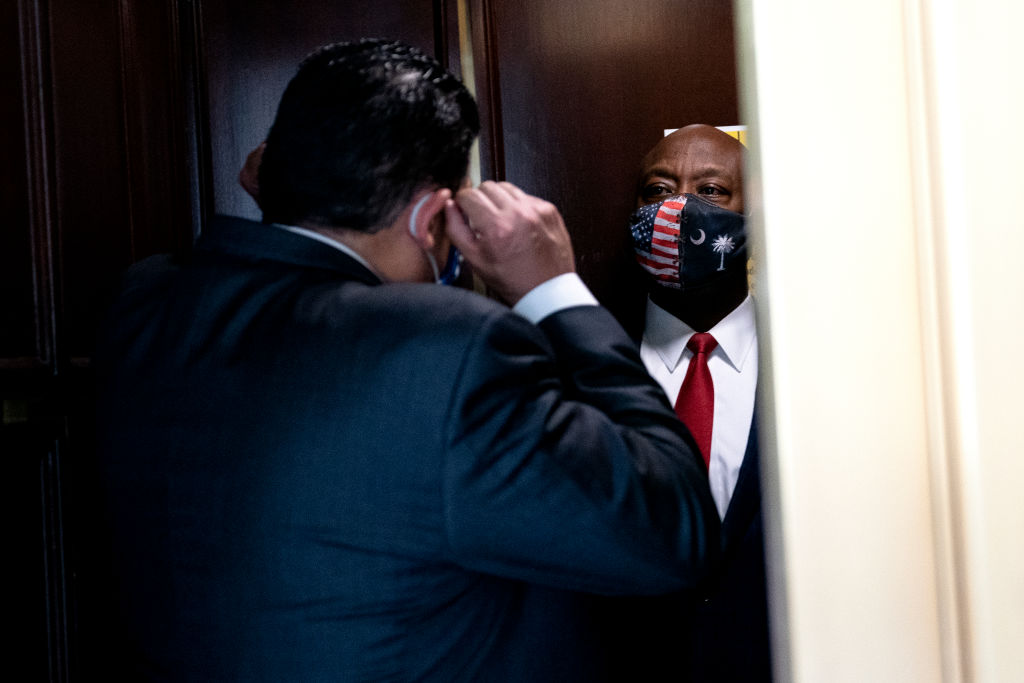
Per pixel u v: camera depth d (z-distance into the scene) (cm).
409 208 80
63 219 127
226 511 71
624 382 79
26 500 121
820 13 32
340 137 76
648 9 166
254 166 96
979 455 32
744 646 121
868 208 33
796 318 33
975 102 32
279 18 156
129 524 79
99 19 135
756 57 33
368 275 79
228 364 74
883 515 33
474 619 75
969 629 32
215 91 153
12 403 117
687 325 141
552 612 81
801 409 33
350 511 68
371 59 79
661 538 70
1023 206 32
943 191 32
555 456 67
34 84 123
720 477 131
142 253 142
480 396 66
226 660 73
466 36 158
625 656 91
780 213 32
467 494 66
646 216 138
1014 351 32
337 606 70
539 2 162
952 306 32
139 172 142
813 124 32
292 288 75
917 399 33
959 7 32
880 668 33
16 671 119
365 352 68
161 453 75
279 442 69
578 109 163
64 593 125
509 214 82
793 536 33
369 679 71
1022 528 32
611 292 165
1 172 118
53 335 124
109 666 133
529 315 83
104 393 82
